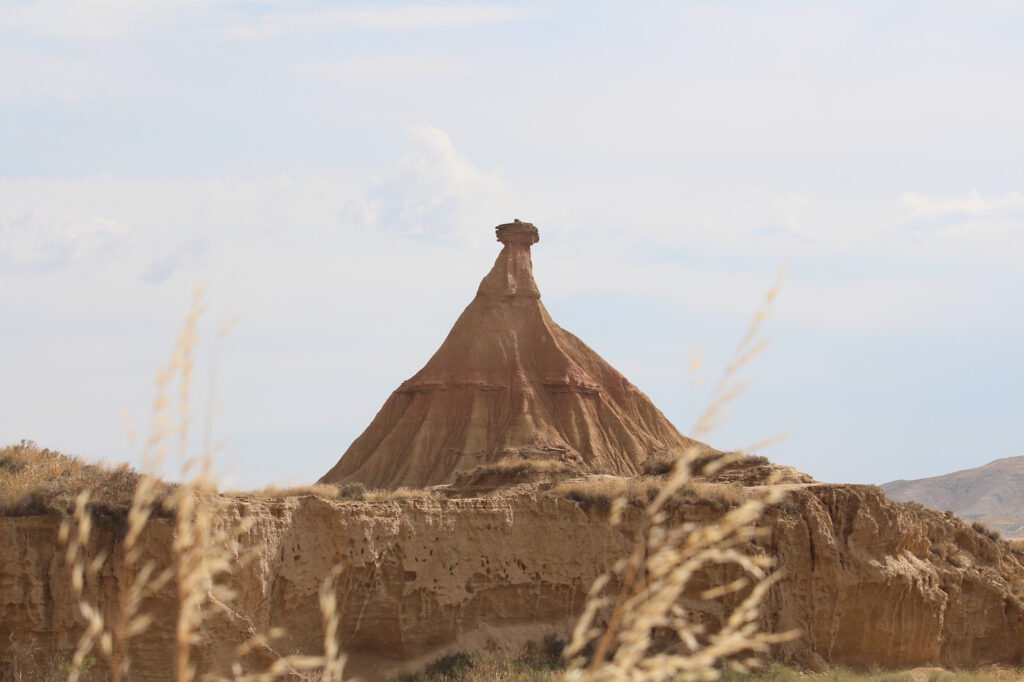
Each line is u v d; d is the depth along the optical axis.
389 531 69.94
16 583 53.16
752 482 88.94
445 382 199.88
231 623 56.44
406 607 69.94
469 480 99.88
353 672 66.50
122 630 10.15
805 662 80.06
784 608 80.62
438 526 73.00
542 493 79.50
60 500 54.84
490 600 73.75
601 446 193.25
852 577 83.12
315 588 65.56
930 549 93.69
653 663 10.11
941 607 87.62
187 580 10.12
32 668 52.19
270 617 62.22
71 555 10.66
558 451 182.75
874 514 86.81
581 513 78.12
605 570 77.25
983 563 100.19
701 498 80.94
